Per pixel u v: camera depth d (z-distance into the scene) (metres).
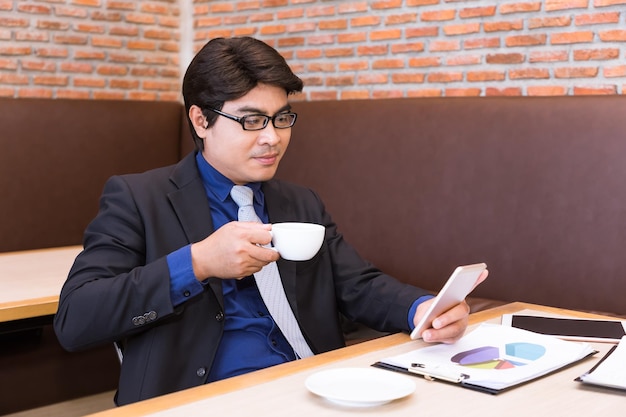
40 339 3.44
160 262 1.73
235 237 1.63
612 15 3.46
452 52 3.99
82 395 3.58
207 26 5.11
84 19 4.73
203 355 1.85
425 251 3.65
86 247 1.92
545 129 3.33
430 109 3.71
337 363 1.57
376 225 3.83
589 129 3.22
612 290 3.13
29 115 4.19
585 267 3.19
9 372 3.30
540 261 3.31
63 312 1.78
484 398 1.36
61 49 4.64
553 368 1.52
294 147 4.18
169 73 5.18
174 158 4.84
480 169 3.50
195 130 2.00
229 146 1.92
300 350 2.00
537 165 3.34
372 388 1.36
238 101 1.88
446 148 3.61
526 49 3.74
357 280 2.12
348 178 3.95
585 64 3.57
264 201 2.13
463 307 1.72
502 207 3.42
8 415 3.30
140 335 1.85
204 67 1.91
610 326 1.91
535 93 3.72
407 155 3.74
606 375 1.45
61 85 4.66
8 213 4.12
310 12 4.56
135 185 1.98
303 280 2.05
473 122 3.54
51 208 4.27
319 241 1.63
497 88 3.85
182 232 1.94
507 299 3.40
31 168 4.20
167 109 4.80
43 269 2.83
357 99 4.04
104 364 3.67
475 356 1.59
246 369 1.91
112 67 4.88
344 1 4.39
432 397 1.36
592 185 3.19
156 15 5.09
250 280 2.00
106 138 4.48
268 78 1.87
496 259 3.43
